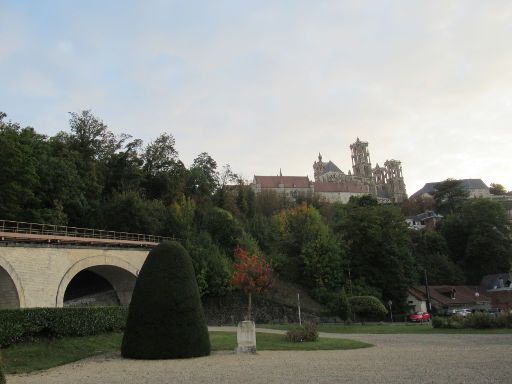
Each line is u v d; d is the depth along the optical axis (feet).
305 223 211.20
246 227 214.28
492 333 92.89
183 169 251.19
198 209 219.82
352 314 162.61
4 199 139.64
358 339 91.35
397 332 110.22
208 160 279.90
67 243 122.93
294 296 174.91
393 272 189.57
